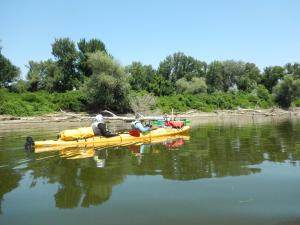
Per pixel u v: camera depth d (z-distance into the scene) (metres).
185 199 6.90
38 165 10.27
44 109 47.72
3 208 6.54
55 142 14.26
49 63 74.00
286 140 15.73
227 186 7.77
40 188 7.76
